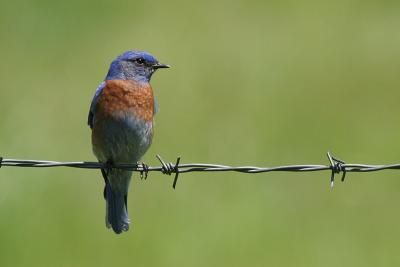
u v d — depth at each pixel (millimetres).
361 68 19859
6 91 18531
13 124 17562
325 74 19688
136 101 12164
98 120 12156
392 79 19578
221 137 17406
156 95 18531
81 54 19953
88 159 16688
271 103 18609
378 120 18312
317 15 22016
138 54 12500
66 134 17344
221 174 16469
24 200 15805
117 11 21922
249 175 16469
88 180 16297
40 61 19766
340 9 22516
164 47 20125
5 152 16797
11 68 19453
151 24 21188
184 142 17109
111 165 11711
